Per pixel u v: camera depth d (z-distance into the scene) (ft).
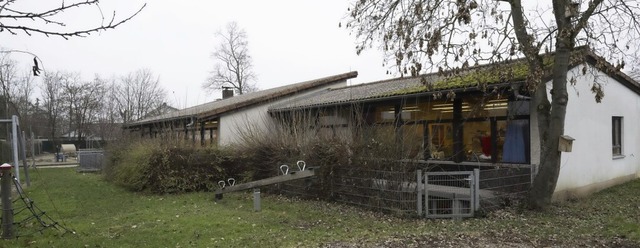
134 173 45.88
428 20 32.40
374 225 27.66
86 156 78.74
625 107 47.16
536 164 34.42
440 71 31.12
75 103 163.22
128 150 53.62
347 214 31.24
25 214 32.78
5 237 24.48
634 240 23.89
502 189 32.17
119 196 43.01
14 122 49.52
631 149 48.16
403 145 31.78
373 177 32.35
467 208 30.17
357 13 36.14
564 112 30.99
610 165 43.78
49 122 163.63
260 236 24.75
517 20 31.22
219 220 29.12
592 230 26.27
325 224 28.17
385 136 32.89
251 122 56.13
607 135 43.50
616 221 29.12
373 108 48.85
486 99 38.14
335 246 22.44
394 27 33.94
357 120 40.65
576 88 38.96
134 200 40.34
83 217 31.73
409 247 22.38
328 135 37.96
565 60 30.60
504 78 31.86
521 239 24.03
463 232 25.58
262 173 44.42
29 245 23.24
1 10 11.57
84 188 49.78
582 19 29.30
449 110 41.63
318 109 52.47
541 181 31.55
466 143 40.06
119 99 166.91
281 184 41.19
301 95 67.87
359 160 33.37
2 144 80.48
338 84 73.56
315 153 36.91
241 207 34.94
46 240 24.16
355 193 33.86
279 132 44.01
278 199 38.96
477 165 38.27
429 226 27.32
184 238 24.39
